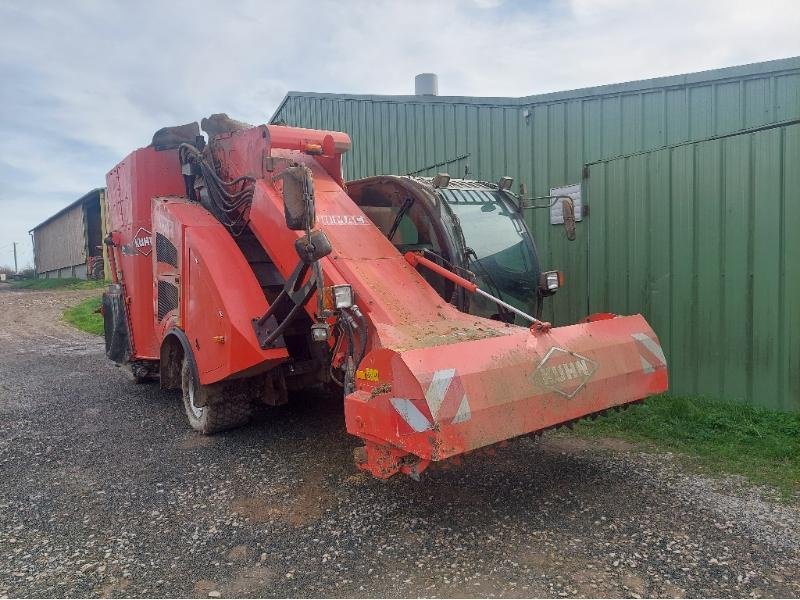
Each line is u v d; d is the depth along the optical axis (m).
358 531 3.81
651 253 6.71
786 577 3.19
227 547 3.66
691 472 4.61
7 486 4.70
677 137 6.58
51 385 8.52
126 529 3.94
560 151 7.66
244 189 5.70
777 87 5.89
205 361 5.48
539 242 7.98
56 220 34.78
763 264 5.82
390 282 4.61
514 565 3.36
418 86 10.71
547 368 3.85
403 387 3.40
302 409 6.63
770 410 5.73
